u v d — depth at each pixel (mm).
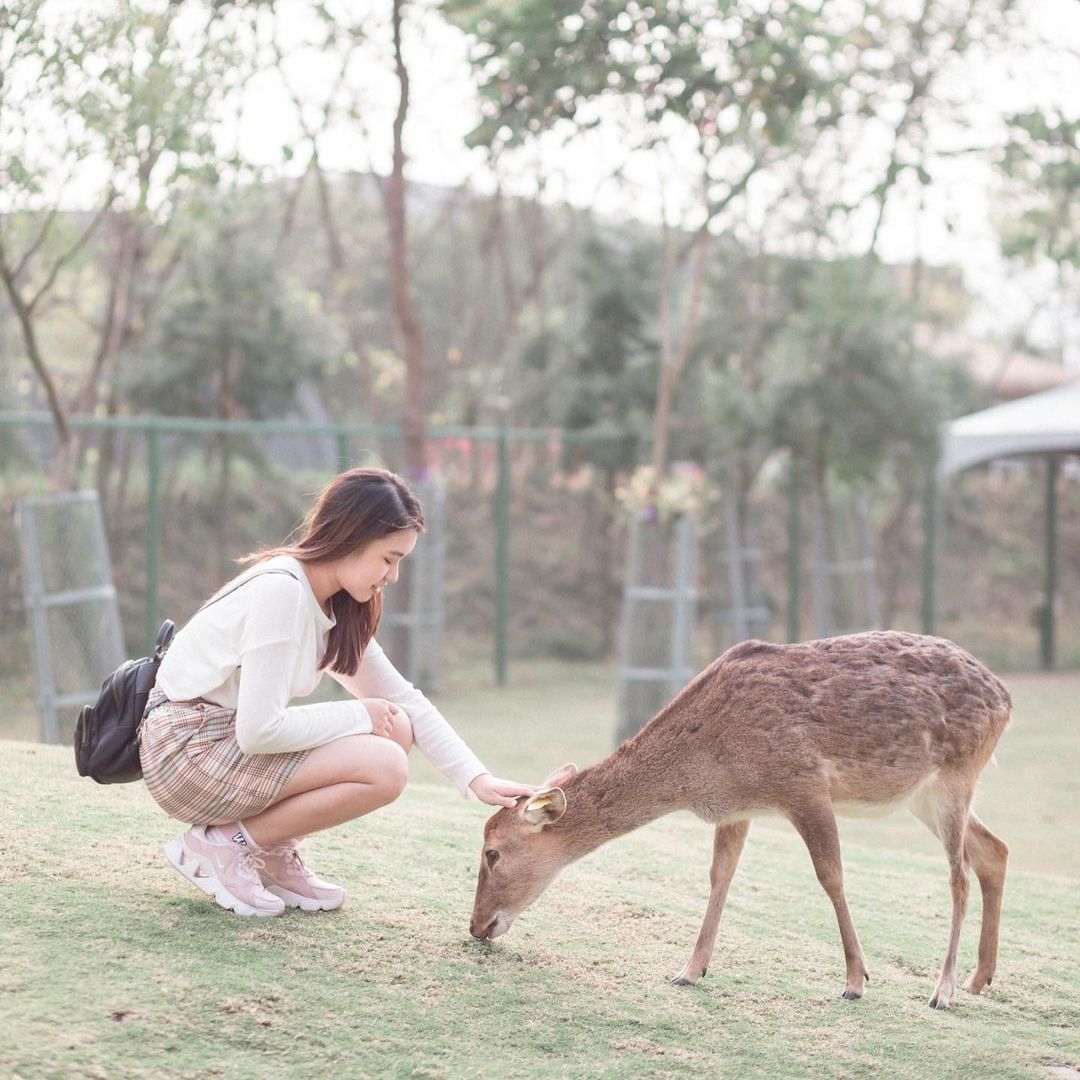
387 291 29156
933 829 4098
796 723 3809
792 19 9875
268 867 3893
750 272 18312
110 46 8539
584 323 17922
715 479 16031
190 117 9117
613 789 3881
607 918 4332
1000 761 11406
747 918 4535
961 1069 3377
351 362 20438
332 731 3666
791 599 16266
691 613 11508
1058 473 23141
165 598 15352
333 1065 2971
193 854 3744
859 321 14773
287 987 3307
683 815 6730
